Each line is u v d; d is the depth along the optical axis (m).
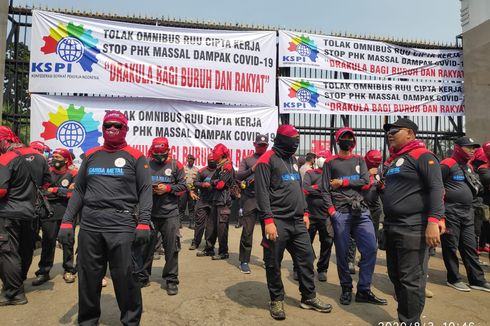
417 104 10.12
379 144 10.13
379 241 3.47
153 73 8.83
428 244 3.02
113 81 8.62
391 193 3.33
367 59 9.98
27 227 4.22
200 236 6.74
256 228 9.21
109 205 3.09
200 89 9.05
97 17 8.87
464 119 10.20
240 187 5.67
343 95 9.76
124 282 3.07
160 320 3.60
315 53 9.66
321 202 5.04
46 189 4.51
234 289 4.55
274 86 9.48
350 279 4.13
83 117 8.55
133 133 8.80
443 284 4.93
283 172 3.76
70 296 4.30
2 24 8.31
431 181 3.09
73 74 8.45
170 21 9.21
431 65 10.26
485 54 9.48
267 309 3.90
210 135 9.18
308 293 3.85
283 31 9.55
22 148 4.31
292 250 3.92
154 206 4.39
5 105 8.77
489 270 5.67
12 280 3.98
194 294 4.34
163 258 6.23
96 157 3.24
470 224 4.79
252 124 9.38
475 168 6.05
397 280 3.36
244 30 9.53
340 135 4.32
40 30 8.40
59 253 6.51
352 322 3.58
